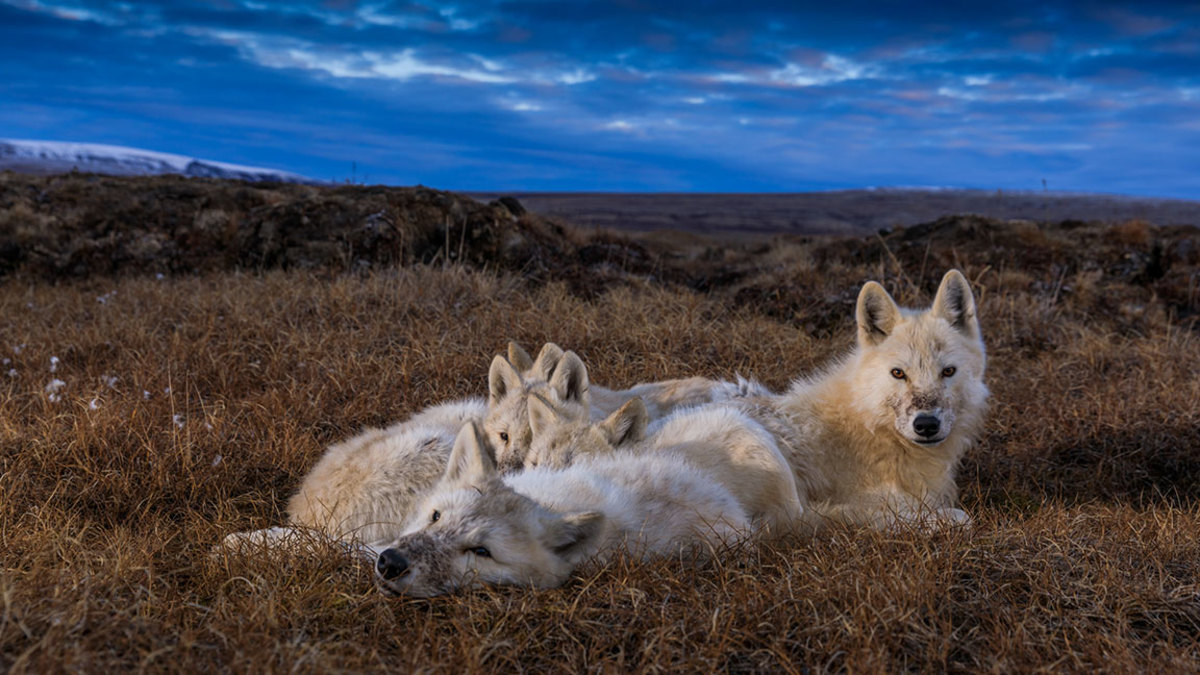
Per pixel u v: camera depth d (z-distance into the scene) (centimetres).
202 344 827
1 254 1376
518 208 1669
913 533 421
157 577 371
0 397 658
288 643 298
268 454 592
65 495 517
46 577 347
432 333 869
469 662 292
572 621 330
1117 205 10869
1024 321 1045
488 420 586
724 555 401
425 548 350
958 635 327
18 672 263
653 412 640
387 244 1298
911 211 10856
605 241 1780
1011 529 435
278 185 1927
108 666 278
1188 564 404
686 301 1036
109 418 596
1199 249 1490
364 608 349
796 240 2533
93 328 890
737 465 484
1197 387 772
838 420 578
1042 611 347
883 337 573
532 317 930
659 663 301
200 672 282
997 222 1705
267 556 394
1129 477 679
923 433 524
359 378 743
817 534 463
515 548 364
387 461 491
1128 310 1194
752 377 689
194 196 1673
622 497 419
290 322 900
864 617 321
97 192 1647
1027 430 749
